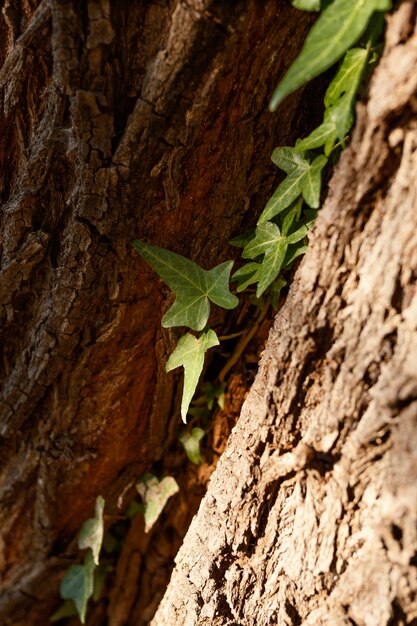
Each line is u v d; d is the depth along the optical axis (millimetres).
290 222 617
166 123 608
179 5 583
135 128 608
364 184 571
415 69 554
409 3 554
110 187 623
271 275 620
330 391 591
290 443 609
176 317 631
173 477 720
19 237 648
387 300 575
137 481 725
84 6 591
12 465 722
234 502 620
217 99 609
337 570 601
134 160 616
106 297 652
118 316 657
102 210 628
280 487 615
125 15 596
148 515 714
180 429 711
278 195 610
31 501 732
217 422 703
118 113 613
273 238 624
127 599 753
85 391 684
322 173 615
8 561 755
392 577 581
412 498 575
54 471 712
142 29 599
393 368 576
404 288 573
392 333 577
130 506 735
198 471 715
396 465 577
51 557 749
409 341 572
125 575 753
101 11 591
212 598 630
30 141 632
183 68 595
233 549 625
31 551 749
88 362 673
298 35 603
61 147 626
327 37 562
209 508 629
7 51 621
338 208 577
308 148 597
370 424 582
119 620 753
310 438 600
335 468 597
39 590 759
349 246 580
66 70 602
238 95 612
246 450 615
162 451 720
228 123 618
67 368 676
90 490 726
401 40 558
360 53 581
